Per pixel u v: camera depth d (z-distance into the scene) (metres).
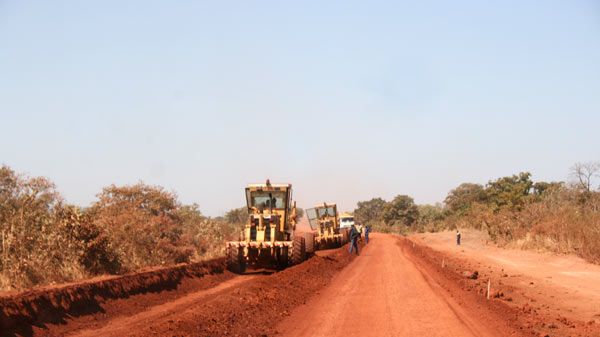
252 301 13.59
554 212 37.69
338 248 43.16
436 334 10.09
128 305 13.30
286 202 23.42
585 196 38.34
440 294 15.32
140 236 19.77
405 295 15.16
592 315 13.84
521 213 42.28
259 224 22.27
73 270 14.91
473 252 37.50
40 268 13.94
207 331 10.18
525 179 68.19
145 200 22.48
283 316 12.20
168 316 12.30
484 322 11.30
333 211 43.81
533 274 23.42
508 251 36.59
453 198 94.69
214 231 27.34
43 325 10.46
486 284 19.27
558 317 12.85
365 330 10.53
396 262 26.77
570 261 28.16
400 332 10.28
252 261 22.88
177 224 23.41
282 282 16.98
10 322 9.85
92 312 12.02
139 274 15.38
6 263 13.40
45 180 16.44
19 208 15.59
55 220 15.88
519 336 9.98
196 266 19.28
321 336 10.10
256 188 23.42
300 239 22.77
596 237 28.80
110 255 16.47
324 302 14.25
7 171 15.95
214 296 15.66
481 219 55.38
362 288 16.97
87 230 16.02
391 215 101.50
